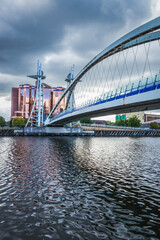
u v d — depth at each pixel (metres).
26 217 8.50
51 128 94.69
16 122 132.50
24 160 22.61
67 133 97.94
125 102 24.91
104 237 7.05
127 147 42.66
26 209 9.31
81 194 11.52
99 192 11.94
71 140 65.25
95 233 7.30
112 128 114.75
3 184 13.20
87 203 10.16
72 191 12.02
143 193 11.86
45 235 7.15
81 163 21.47
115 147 42.31
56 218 8.44
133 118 138.50
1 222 8.04
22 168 18.25
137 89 23.17
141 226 7.86
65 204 9.97
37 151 31.64
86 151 33.38
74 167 19.22
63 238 6.96
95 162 22.34
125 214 8.94
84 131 102.06
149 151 34.59
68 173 16.66
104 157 26.53
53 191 11.94
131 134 118.38
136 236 7.14
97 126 113.25
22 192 11.67
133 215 8.84
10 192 11.65
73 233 7.29
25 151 31.45
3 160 22.52
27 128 92.25
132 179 15.04
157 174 16.77
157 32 24.84
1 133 91.88
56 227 7.70
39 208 9.45
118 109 31.20
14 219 8.32
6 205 9.76
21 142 52.25
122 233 7.32
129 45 30.42
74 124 104.19
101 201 10.48
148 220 8.39
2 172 16.61
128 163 22.00
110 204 10.09
